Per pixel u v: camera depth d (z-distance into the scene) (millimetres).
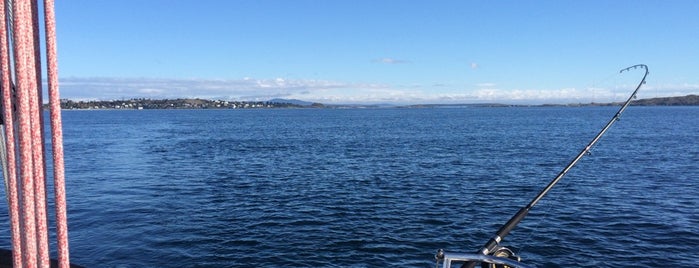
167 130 81500
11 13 2156
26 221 2232
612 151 38406
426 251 12664
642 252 12352
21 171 2201
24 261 2311
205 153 39344
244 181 23984
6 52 2186
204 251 12508
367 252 12508
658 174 25609
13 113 2287
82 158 36000
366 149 42062
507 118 143125
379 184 22797
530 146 44500
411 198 19328
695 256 12078
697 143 45250
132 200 19203
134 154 39000
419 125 95562
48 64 2088
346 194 20188
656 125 83500
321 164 30969
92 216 16266
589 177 24688
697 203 18078
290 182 23531
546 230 14336
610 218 15766
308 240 13453
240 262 11734
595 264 11562
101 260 11812
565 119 129250
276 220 15711
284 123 112500
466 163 31234
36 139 2223
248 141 53219
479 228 14805
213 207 17750
